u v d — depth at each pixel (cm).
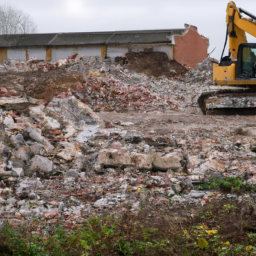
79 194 755
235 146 1067
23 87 1589
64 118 1253
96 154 975
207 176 858
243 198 720
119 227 575
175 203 714
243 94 1586
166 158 918
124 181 828
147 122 1447
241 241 545
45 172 855
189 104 1812
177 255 505
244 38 1703
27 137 1008
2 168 816
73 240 531
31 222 614
